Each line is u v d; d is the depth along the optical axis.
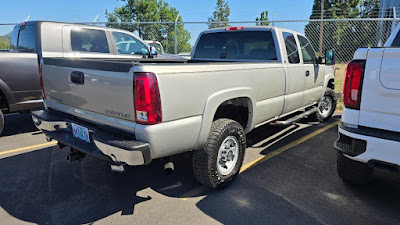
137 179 3.55
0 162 4.04
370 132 2.51
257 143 4.85
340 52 13.31
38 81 5.11
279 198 3.09
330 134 5.36
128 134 2.55
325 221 2.69
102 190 3.28
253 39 4.53
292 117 4.81
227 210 2.87
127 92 2.43
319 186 3.36
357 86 2.57
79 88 2.87
